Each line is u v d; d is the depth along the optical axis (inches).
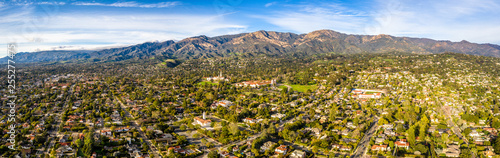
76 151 7623.0
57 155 7327.8
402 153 7652.6
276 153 7746.1
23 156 7199.8
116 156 7352.4
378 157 7401.6
